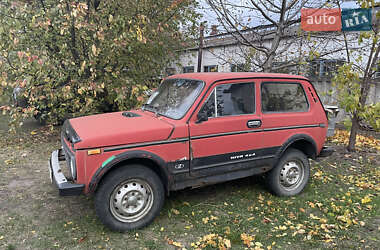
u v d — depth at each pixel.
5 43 6.12
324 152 4.92
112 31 6.85
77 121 3.93
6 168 5.69
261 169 4.31
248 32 8.27
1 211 3.99
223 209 4.17
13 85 6.19
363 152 6.97
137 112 4.41
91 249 3.20
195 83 3.99
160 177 3.76
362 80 6.52
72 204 4.23
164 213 3.99
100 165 3.21
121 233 3.48
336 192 4.82
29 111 6.63
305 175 4.71
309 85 4.70
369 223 3.87
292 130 4.41
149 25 7.31
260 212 4.09
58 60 6.90
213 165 3.87
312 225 3.78
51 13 6.43
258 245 3.31
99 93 7.76
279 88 4.38
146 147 3.40
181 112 3.76
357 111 6.53
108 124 3.63
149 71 8.54
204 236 3.43
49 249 3.19
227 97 3.92
